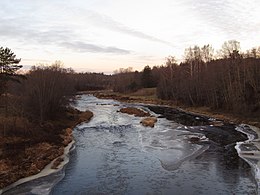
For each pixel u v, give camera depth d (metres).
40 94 45.56
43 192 22.56
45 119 46.84
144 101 104.81
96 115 67.19
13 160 27.66
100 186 23.69
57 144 35.72
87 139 40.75
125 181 24.73
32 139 34.41
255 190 22.39
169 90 101.31
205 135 42.91
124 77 168.88
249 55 71.25
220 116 62.25
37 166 27.67
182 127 50.12
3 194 22.14
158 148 35.44
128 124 53.97
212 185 23.52
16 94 55.25
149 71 141.50
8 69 43.41
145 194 22.03
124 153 33.44
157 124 53.94
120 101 111.12
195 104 81.00
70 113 60.69
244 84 61.22
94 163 29.72
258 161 29.69
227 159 30.48
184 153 32.97
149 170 27.48
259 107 56.25
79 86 178.50
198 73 82.94
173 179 25.03
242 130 46.66
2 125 35.28
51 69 56.41
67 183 24.36
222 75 69.25
